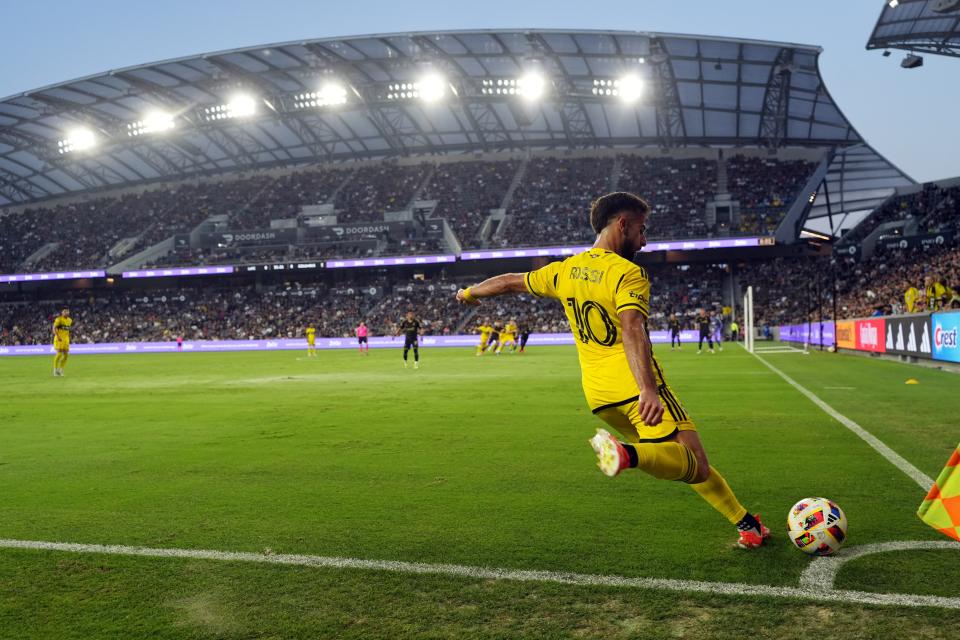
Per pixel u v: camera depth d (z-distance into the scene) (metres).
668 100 46.69
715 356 26.00
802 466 6.01
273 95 47.22
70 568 3.64
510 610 3.01
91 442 8.09
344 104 47.94
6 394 14.84
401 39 40.56
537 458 6.65
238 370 23.16
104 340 55.97
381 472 6.08
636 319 3.03
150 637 2.82
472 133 54.75
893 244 43.31
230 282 58.53
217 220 58.03
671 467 2.96
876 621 2.84
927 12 31.25
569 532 4.16
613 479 5.67
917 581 3.27
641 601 3.08
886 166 54.97
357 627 2.87
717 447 6.99
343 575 3.47
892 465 6.01
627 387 3.24
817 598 3.08
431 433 8.31
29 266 58.28
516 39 40.38
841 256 47.22
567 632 2.78
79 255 58.56
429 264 51.78
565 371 19.80
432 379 17.22
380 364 25.59
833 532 3.61
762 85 44.06
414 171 59.41
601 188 54.44
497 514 4.61
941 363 17.44
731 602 3.05
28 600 3.22
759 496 4.98
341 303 55.19
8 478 6.04
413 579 3.40
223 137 55.59
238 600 3.18
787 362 21.06
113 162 59.44
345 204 57.22
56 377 20.83
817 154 52.97
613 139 54.22
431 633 2.79
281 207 58.00
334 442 7.78
